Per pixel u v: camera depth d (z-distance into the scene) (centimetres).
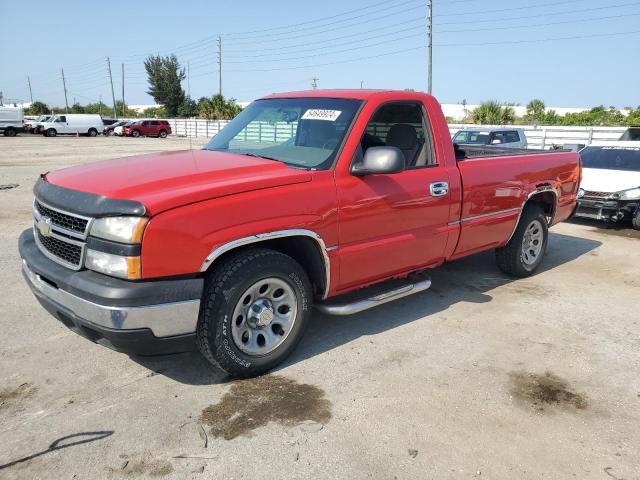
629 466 287
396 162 369
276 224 349
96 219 312
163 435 303
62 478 268
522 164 554
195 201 318
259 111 476
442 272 629
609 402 351
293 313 379
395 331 454
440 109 475
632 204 891
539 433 315
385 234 420
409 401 345
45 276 338
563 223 977
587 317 497
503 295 552
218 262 344
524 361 405
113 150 2705
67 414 322
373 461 286
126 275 304
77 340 421
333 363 394
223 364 349
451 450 296
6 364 381
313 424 316
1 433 302
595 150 1065
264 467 279
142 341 310
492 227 526
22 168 1714
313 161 392
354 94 435
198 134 4941
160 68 7462
